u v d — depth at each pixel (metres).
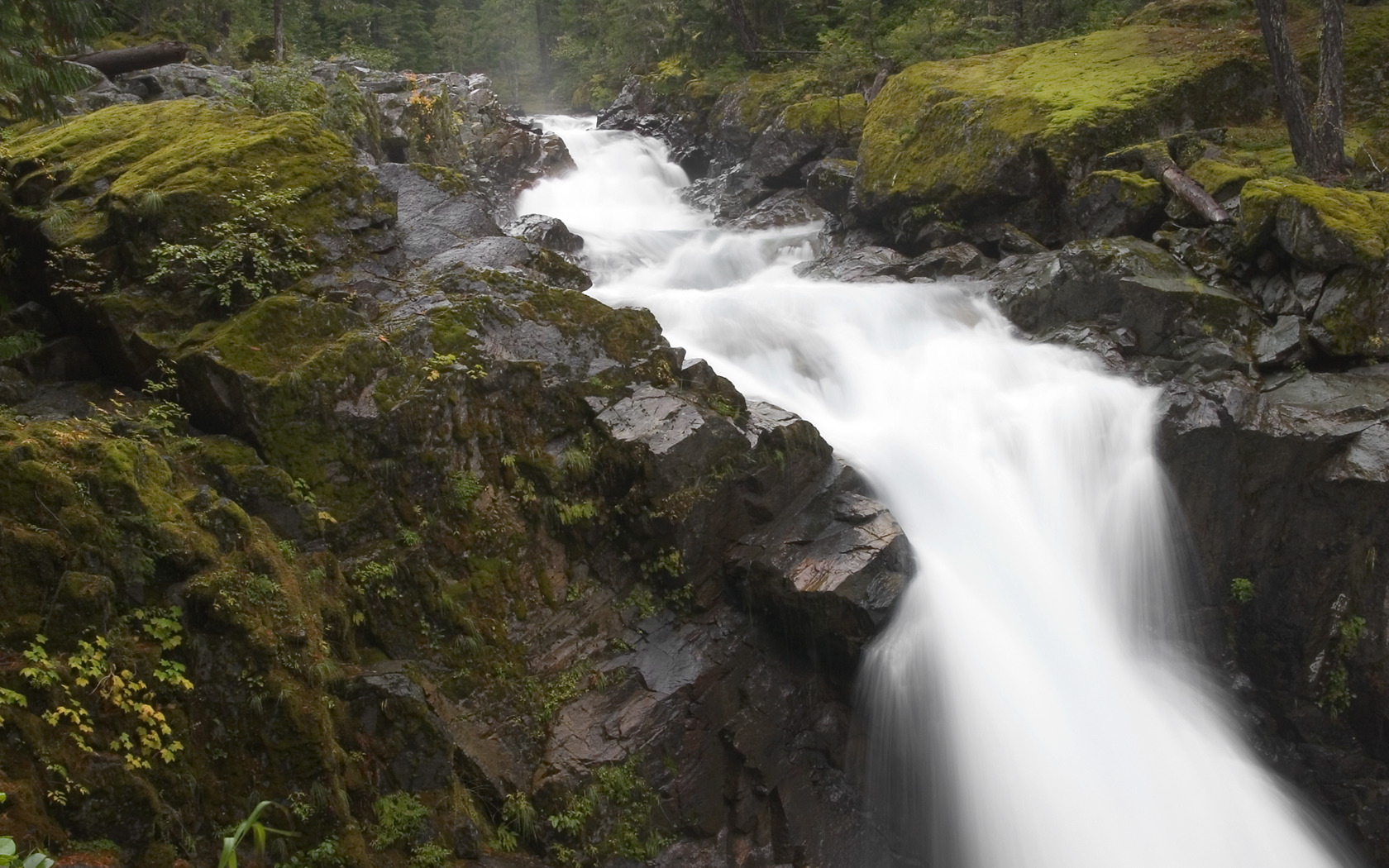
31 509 7.17
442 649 9.73
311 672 7.96
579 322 11.53
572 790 9.32
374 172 12.75
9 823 6.15
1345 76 18.36
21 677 6.64
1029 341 14.97
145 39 27.22
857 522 10.88
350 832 7.76
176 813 7.02
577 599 10.52
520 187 24.06
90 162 12.25
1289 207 13.96
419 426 10.09
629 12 33.72
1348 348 13.33
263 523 8.85
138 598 7.42
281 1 29.55
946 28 24.72
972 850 10.49
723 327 14.71
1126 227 16.52
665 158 27.89
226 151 11.52
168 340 10.20
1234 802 11.90
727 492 10.80
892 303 15.66
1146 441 12.97
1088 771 11.06
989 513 12.45
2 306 11.76
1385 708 12.70
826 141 23.47
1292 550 12.83
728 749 10.22
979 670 10.92
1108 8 23.27
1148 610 13.03
